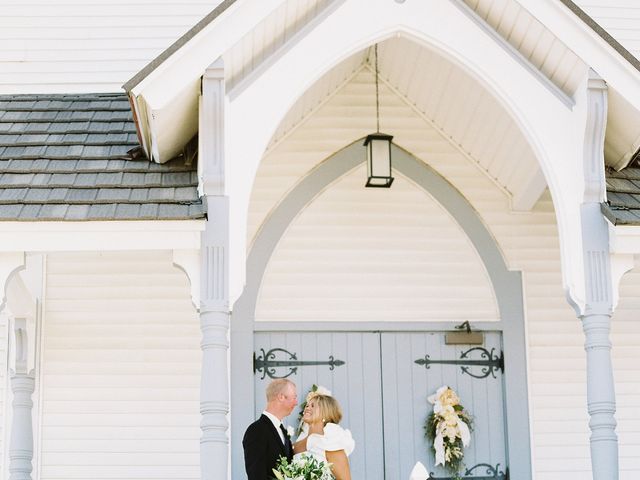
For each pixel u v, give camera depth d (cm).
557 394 977
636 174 869
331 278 981
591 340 793
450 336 981
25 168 803
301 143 999
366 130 1007
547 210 1006
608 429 779
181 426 952
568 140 818
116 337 960
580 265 801
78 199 762
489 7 814
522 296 991
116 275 970
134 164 822
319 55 806
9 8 1028
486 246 996
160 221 750
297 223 988
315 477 742
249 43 775
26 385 921
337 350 975
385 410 970
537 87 823
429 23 820
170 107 756
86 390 951
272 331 969
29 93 1013
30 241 750
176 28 1038
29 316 928
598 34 781
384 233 993
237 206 774
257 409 956
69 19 1030
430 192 1002
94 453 942
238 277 765
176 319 967
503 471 966
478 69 822
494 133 947
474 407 977
